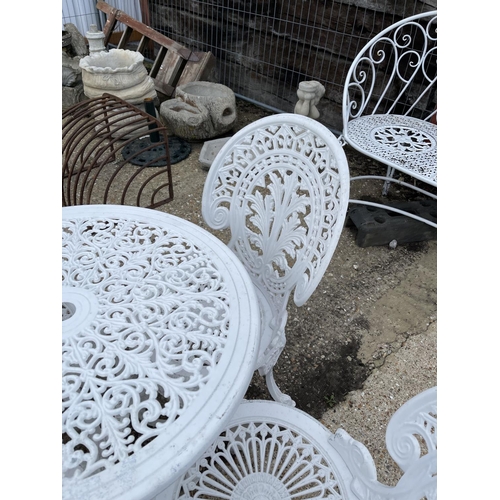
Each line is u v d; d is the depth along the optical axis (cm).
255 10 349
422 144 206
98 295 93
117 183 279
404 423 71
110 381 74
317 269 104
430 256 231
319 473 95
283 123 117
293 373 165
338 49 311
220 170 130
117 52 336
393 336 184
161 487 62
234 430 108
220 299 94
